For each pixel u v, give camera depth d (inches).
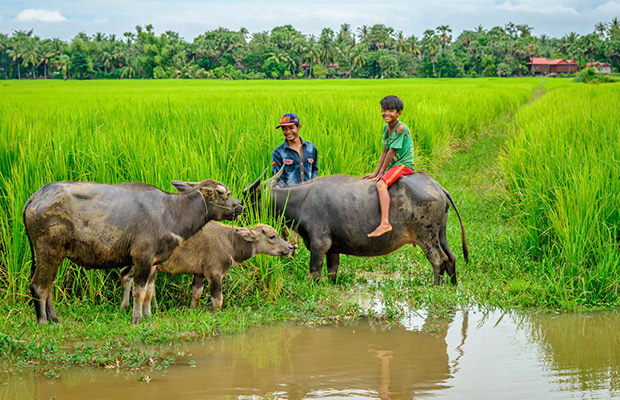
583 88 1483.8
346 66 5575.8
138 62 5128.0
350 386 185.6
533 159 403.9
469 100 1075.3
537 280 281.4
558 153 373.4
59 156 287.7
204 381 189.9
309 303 256.4
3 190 282.2
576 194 304.0
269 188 285.6
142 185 233.3
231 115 507.8
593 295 264.1
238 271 274.7
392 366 200.5
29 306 247.3
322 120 494.3
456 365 200.8
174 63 5068.9
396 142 271.4
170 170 291.4
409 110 732.0
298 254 306.7
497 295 268.4
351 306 255.6
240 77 4936.0
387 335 229.9
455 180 552.4
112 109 702.5
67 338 224.4
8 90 1924.2
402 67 5866.1
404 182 271.7
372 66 5600.4
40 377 193.5
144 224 226.4
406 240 276.5
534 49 5708.7
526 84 2556.6
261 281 271.9
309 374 194.9
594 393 178.5
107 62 5290.4
